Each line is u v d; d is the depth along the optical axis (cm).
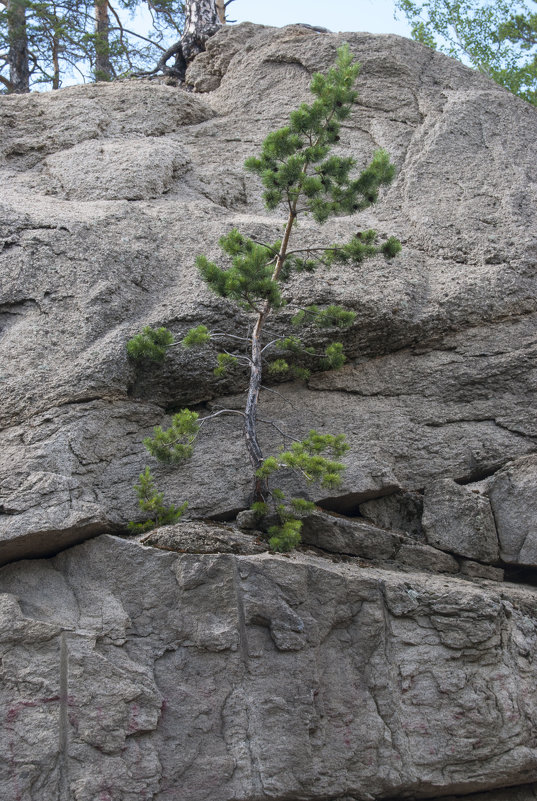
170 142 1031
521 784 638
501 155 1005
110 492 709
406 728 612
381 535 723
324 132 760
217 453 745
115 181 946
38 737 552
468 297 844
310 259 859
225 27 1222
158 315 786
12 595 600
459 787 611
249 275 708
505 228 914
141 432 748
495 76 1688
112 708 570
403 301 829
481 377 819
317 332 798
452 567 730
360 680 621
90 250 820
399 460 781
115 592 618
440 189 973
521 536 733
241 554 649
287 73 1137
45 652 577
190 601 614
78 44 1739
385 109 1084
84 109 1060
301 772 583
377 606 641
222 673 600
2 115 1045
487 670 635
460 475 780
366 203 769
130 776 558
